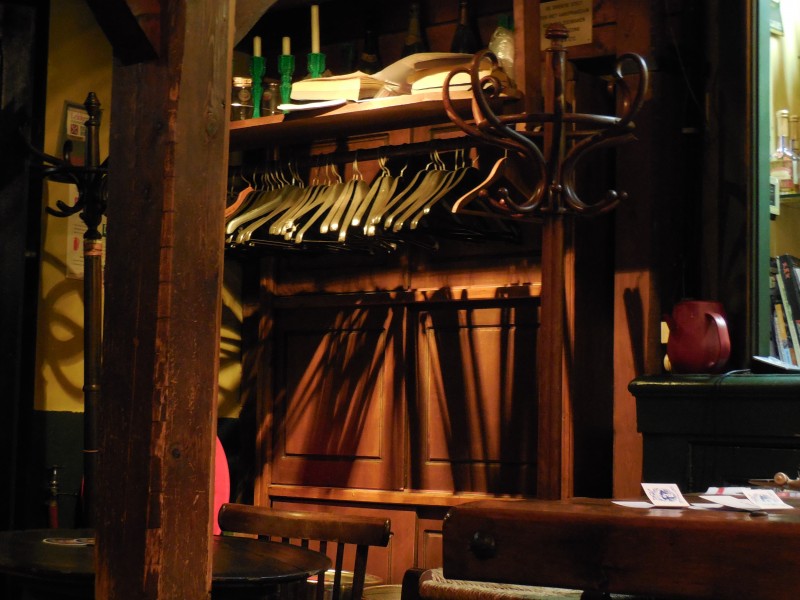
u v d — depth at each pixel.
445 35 4.27
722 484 3.00
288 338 4.39
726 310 3.47
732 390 2.99
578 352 3.62
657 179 3.59
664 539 1.04
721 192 3.53
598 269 3.75
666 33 3.67
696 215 3.70
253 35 4.78
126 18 1.86
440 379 3.99
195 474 1.87
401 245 3.88
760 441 2.96
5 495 3.62
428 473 3.97
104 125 4.14
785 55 3.60
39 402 3.87
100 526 1.88
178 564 1.83
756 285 3.44
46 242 3.90
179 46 1.88
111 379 1.90
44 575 1.95
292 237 3.82
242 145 4.39
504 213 3.02
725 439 3.01
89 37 4.10
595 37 3.79
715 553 1.02
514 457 3.81
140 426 1.84
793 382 2.90
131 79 1.94
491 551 1.12
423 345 4.04
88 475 3.57
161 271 1.85
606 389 3.78
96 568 1.87
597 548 1.07
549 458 2.89
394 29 4.39
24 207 3.72
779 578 0.99
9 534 2.49
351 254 4.13
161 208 1.86
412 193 3.71
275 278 4.43
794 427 2.90
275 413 4.38
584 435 3.63
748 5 3.49
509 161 3.50
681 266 3.63
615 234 3.67
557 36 2.88
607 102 3.82
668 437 3.10
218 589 2.08
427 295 4.00
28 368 3.78
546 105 3.39
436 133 4.02
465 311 3.96
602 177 3.77
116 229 1.92
